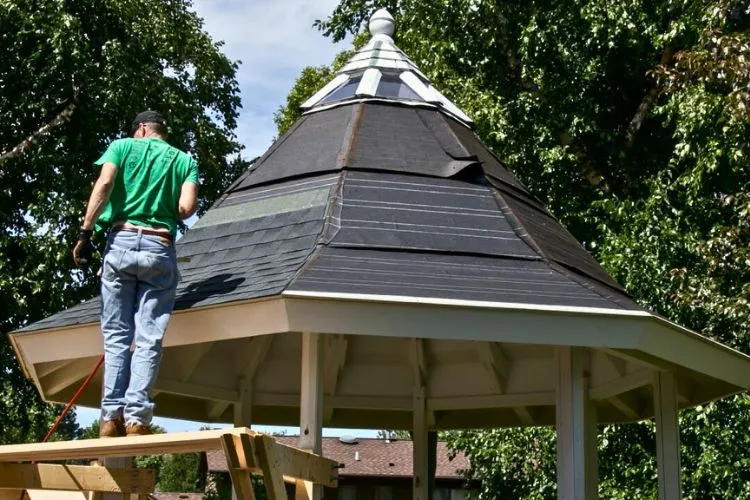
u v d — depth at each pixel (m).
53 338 6.71
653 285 13.98
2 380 18.03
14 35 17.50
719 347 6.82
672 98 14.40
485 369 9.83
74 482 5.94
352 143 7.68
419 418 9.97
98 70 17.91
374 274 6.00
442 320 5.83
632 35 15.78
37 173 17.70
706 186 14.75
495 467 15.44
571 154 15.97
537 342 5.97
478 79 17.03
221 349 9.59
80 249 5.74
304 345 6.24
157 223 5.67
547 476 14.60
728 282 12.75
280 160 8.01
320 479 5.16
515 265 6.56
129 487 6.20
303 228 6.74
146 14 20.62
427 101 8.41
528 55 16.41
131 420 5.22
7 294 16.56
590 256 7.96
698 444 13.34
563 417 6.68
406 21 18.58
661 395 7.67
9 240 17.12
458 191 7.30
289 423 10.37
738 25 14.49
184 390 9.21
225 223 7.42
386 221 6.75
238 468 4.28
